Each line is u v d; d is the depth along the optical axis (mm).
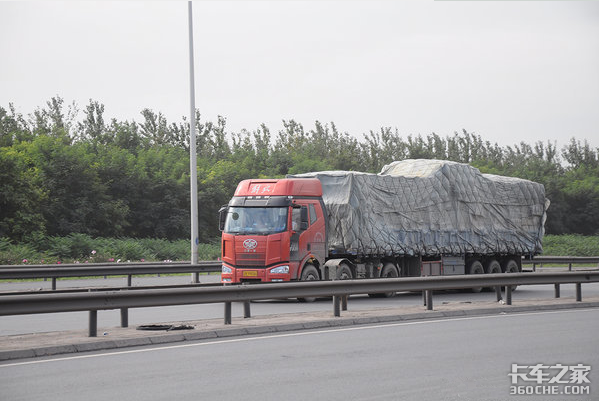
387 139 104812
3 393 8680
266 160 80812
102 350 12172
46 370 10242
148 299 13891
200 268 29578
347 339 13406
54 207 54000
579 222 95125
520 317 17312
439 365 10539
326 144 97938
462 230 28750
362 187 25297
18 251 42656
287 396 8469
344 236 24797
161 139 84312
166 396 8492
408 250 26531
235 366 10516
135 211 61344
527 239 31594
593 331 14453
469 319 16875
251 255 22766
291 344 12773
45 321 17609
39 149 58219
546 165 111750
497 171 101312
